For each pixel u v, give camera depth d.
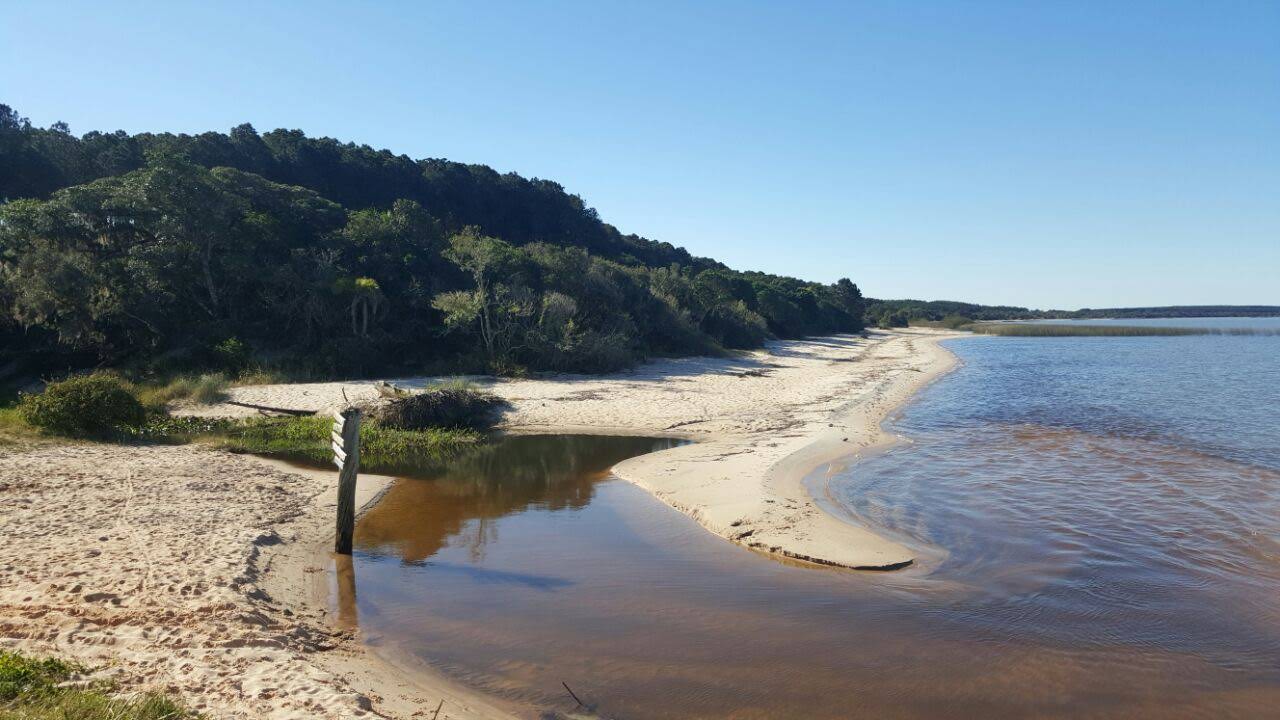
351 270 35.41
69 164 43.47
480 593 8.76
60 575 7.73
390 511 12.61
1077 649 7.30
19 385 25.41
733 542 10.85
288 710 5.13
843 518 11.75
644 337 43.00
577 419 22.38
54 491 11.45
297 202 40.00
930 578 9.27
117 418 17.23
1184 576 9.23
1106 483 14.12
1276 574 9.28
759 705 6.20
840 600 8.55
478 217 65.69
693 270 84.94
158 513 10.57
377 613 8.05
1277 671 6.88
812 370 39.78
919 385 32.66
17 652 5.59
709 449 17.62
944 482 14.22
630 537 11.15
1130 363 46.56
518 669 6.77
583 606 8.38
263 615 7.34
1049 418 22.73
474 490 14.24
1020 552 10.17
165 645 6.22
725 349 50.41
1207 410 24.41
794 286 93.00
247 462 15.31
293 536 10.50
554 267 40.47
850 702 6.27
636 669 6.82
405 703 5.82
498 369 30.84
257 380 25.73
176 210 30.17
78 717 4.29
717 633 7.66
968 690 6.49
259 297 32.16
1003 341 78.81
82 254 28.86
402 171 61.59
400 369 30.58
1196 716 6.12
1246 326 125.62
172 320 29.61
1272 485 13.89
